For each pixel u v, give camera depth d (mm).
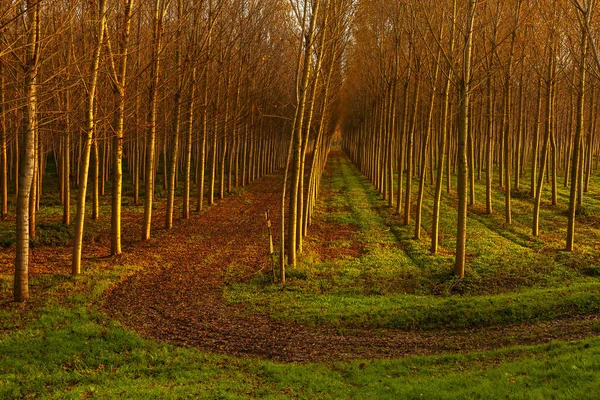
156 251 20516
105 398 8070
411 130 27188
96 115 19500
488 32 24562
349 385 8969
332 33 19094
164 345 10781
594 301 13180
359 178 53656
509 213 27031
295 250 18859
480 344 11203
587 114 41344
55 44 15336
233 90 34938
